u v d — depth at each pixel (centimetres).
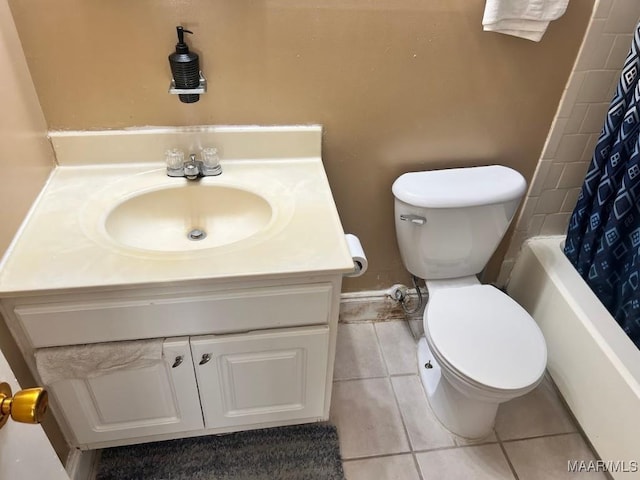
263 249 120
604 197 161
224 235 142
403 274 197
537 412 179
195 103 140
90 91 133
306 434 167
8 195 114
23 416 65
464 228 162
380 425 172
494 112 158
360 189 170
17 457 73
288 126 149
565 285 175
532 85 154
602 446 157
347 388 184
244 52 134
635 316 156
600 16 143
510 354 147
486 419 164
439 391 173
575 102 160
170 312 119
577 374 167
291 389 145
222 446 162
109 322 117
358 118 152
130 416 139
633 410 144
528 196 182
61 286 107
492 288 169
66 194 133
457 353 146
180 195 142
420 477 159
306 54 137
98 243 118
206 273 112
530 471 162
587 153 173
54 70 128
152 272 111
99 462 156
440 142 162
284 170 149
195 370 131
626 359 151
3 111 113
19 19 120
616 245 161
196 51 131
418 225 160
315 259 117
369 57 141
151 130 142
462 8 136
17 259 113
